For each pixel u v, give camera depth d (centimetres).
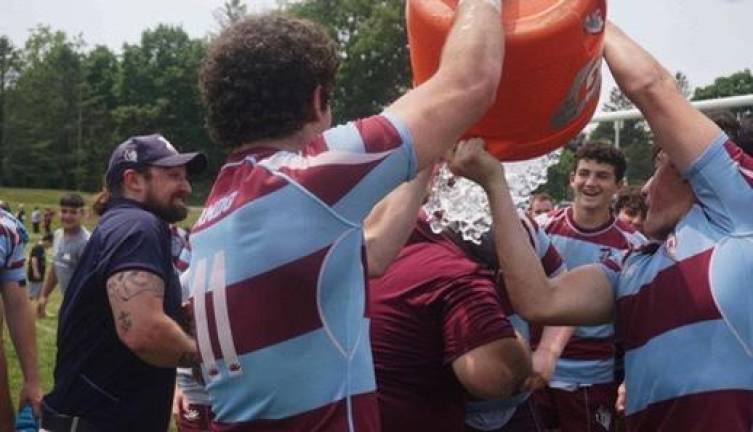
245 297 165
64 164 8238
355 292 167
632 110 625
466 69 170
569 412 465
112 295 318
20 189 7850
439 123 167
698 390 190
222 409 175
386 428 240
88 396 333
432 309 237
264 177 167
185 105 8456
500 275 249
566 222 516
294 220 162
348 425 163
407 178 167
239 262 166
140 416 337
